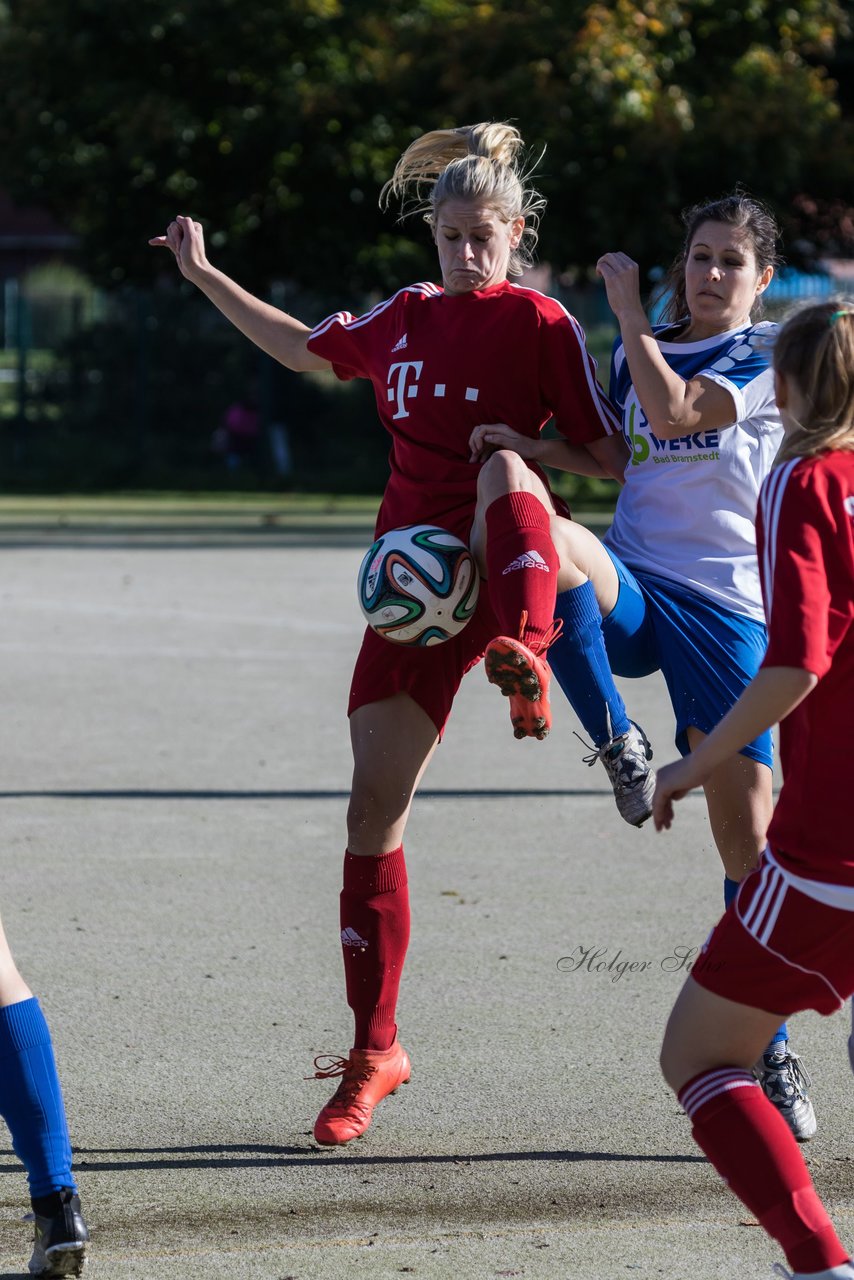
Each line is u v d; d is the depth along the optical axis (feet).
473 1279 41.75
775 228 54.75
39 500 307.37
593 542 52.16
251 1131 51.67
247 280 346.54
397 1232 44.78
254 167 324.39
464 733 115.44
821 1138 51.52
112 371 343.67
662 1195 47.26
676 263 56.75
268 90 314.55
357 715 53.06
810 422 37.81
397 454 53.88
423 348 52.90
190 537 238.07
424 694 52.54
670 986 64.85
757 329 53.57
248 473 341.82
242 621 158.61
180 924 72.08
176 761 103.65
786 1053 51.78
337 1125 50.62
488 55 293.23
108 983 64.64
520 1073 56.29
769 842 38.24
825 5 303.07
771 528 37.11
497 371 52.08
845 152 292.61
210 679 130.21
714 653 53.72
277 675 132.16
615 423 54.24
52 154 335.26
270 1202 46.70
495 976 65.87
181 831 87.61
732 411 52.54
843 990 37.86
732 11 292.20
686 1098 38.34
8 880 78.28
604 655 51.98
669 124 280.72
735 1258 43.09
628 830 88.99
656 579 54.75
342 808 93.04
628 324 52.06
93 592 178.19
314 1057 57.47
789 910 37.22
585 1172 48.83
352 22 312.29
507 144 54.19
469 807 94.12
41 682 128.36
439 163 55.16
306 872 80.43
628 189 284.61
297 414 343.87
